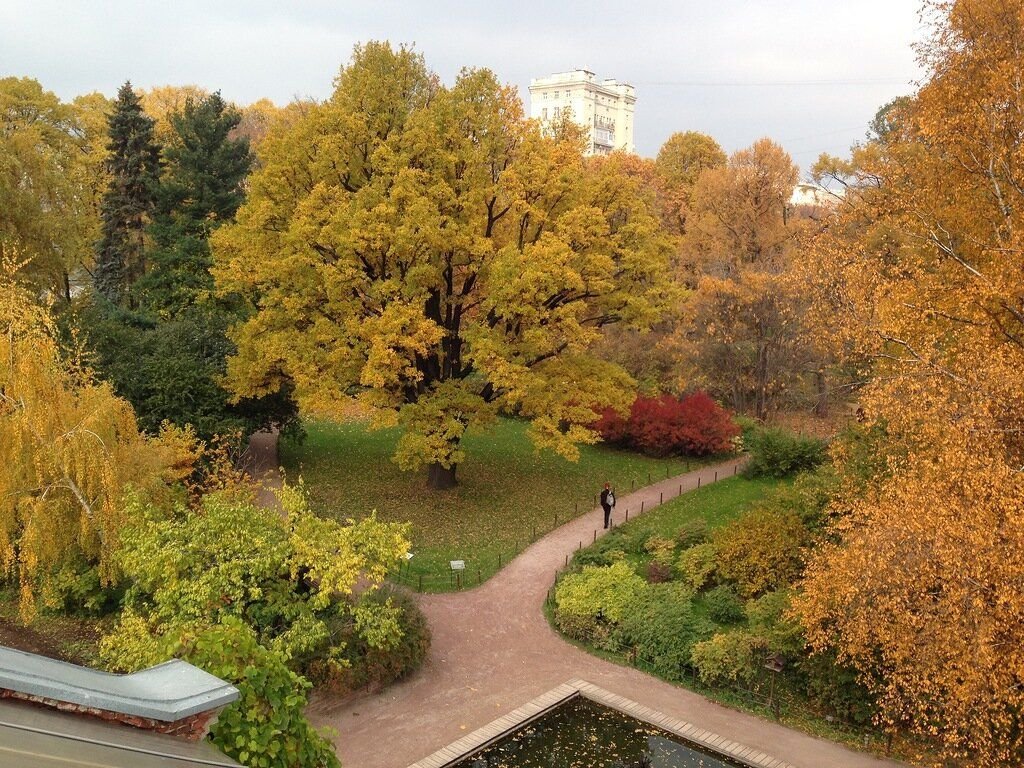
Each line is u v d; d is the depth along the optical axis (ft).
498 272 79.15
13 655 17.57
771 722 53.36
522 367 82.12
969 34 62.08
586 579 70.64
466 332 83.46
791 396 128.36
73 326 87.86
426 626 62.08
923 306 56.29
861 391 57.93
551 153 88.28
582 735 51.85
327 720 52.49
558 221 85.05
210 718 20.13
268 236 88.38
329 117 86.17
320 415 118.42
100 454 59.16
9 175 111.75
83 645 62.03
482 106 87.71
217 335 101.86
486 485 99.76
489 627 66.54
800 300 117.39
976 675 36.37
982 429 42.01
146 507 57.67
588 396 89.92
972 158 61.82
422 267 79.66
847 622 44.45
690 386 132.87
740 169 142.31
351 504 91.15
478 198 82.84
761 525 71.67
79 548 66.23
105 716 17.02
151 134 141.18
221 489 70.38
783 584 65.72
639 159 186.09
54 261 117.29
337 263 81.71
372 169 90.17
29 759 12.85
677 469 110.73
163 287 130.21
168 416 86.74
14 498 58.49
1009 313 57.52
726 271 140.87
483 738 50.42
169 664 21.58
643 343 140.05
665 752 50.16
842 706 53.36
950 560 36.88
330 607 57.47
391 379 81.30
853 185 108.58
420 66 93.76
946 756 47.11
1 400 58.29
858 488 56.13
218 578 50.60
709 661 57.52
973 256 63.16
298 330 88.94
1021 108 57.00
